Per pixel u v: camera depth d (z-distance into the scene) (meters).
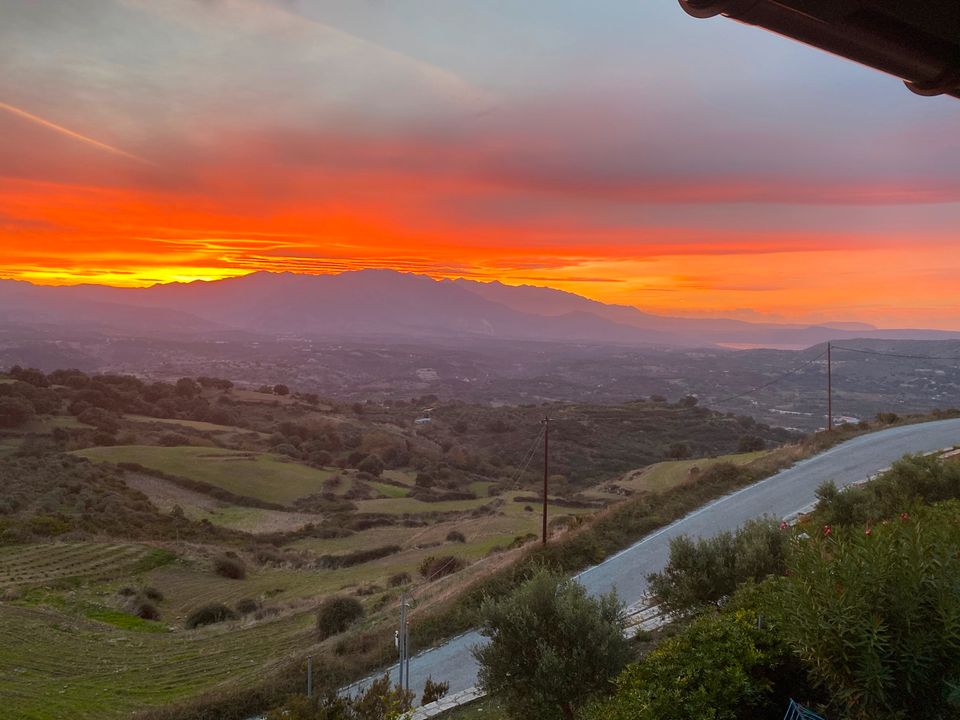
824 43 2.15
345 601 26.48
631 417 101.12
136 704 20.16
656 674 5.29
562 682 7.83
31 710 19.25
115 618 34.12
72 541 49.16
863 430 38.91
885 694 3.70
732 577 10.91
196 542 55.62
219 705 16.80
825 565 4.07
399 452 100.06
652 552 22.33
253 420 122.12
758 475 29.98
